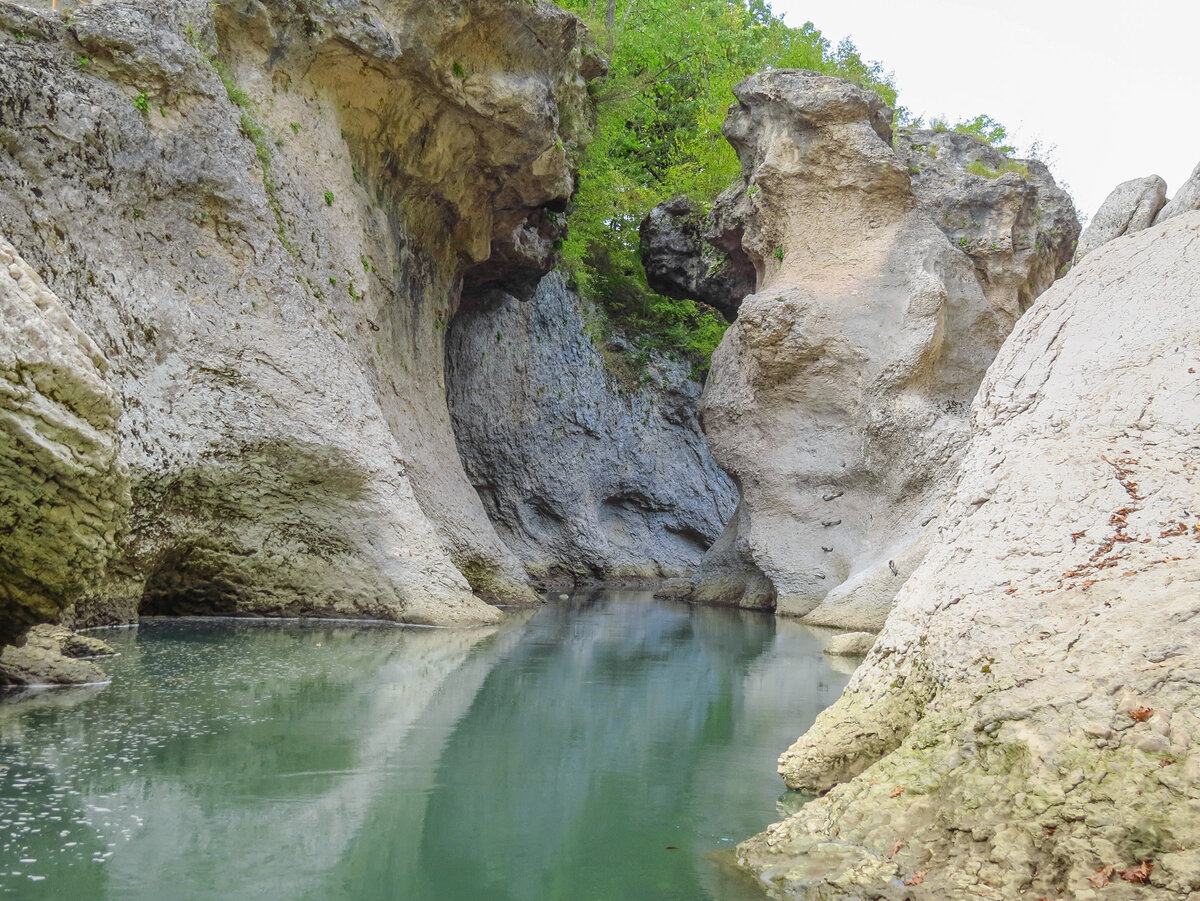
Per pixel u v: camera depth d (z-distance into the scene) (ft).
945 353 62.34
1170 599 14.26
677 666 35.58
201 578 41.42
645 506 95.66
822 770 18.48
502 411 84.58
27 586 22.08
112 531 22.43
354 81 51.85
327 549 43.39
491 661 34.42
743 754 22.03
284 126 48.34
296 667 30.25
